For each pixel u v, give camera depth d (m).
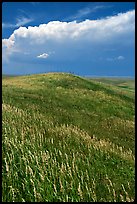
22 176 7.12
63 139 11.61
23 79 48.31
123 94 47.44
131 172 9.08
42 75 51.22
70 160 8.55
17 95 29.20
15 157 7.98
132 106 40.56
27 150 8.58
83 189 6.89
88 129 20.48
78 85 46.25
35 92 35.50
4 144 8.56
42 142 10.32
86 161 9.26
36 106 24.59
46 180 7.02
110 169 9.10
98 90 46.41
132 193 7.27
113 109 36.41
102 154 10.64
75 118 23.84
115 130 23.02
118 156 11.19
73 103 34.12
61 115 23.34
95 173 8.36
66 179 7.27
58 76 49.75
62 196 6.50
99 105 36.50
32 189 6.62
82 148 10.95
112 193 7.16
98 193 7.04
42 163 7.81
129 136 20.97
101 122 26.39
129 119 34.34
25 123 13.78
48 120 18.00
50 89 39.56
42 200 6.27
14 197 6.23
